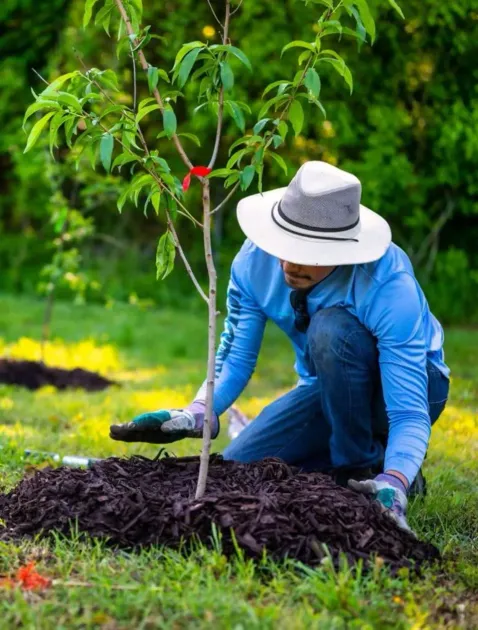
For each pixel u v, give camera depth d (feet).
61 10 41.45
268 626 8.37
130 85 39.06
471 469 15.99
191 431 12.01
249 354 12.82
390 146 36.42
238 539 10.04
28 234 47.75
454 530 12.10
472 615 9.12
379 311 11.43
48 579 9.43
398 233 40.22
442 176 37.29
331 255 10.91
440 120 36.99
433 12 34.99
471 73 37.24
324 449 13.79
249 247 12.73
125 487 11.19
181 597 9.04
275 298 12.51
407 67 36.65
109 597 9.04
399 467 10.85
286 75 35.32
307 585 9.23
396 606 9.09
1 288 45.16
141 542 10.41
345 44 35.60
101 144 9.78
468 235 41.11
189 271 10.88
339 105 35.96
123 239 45.57
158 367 29.43
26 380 25.45
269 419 13.66
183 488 11.28
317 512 10.37
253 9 35.63
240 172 10.36
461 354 31.09
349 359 11.84
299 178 11.14
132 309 40.47
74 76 10.65
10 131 41.68
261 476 11.57
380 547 10.17
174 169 40.75
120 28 10.64
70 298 43.86
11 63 41.65
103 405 21.65
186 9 36.94
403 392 11.24
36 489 11.35
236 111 10.15
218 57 10.06
